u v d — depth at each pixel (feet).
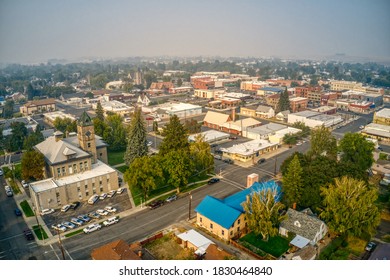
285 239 200.34
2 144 404.16
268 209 195.42
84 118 288.51
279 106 585.63
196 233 197.57
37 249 189.78
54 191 240.53
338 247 190.08
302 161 256.73
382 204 240.73
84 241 197.88
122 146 394.11
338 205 191.11
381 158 348.38
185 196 259.60
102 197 257.34
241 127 451.12
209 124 507.30
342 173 226.38
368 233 195.21
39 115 620.90
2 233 208.54
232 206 214.28
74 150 273.95
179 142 303.07
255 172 310.45
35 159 266.36
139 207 242.99
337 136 449.06
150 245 192.44
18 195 264.93
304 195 222.28
